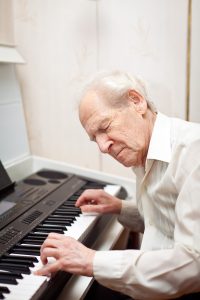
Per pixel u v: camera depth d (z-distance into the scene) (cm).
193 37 141
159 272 73
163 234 98
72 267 76
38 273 75
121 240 148
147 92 93
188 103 148
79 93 91
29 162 160
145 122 90
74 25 152
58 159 171
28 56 162
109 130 86
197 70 144
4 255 83
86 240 104
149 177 93
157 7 142
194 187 74
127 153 88
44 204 116
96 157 166
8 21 155
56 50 157
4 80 148
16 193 124
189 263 72
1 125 144
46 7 154
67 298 81
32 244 90
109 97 85
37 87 164
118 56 151
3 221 99
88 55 154
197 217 73
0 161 130
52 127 167
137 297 77
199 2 137
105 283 77
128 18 146
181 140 82
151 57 147
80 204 117
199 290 76
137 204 112
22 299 65
